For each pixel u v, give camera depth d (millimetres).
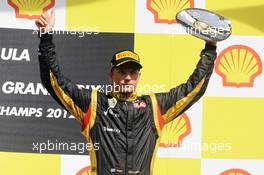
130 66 10531
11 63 13516
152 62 13555
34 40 13539
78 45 13562
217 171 13453
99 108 10398
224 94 13562
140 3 13562
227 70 13586
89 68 13555
